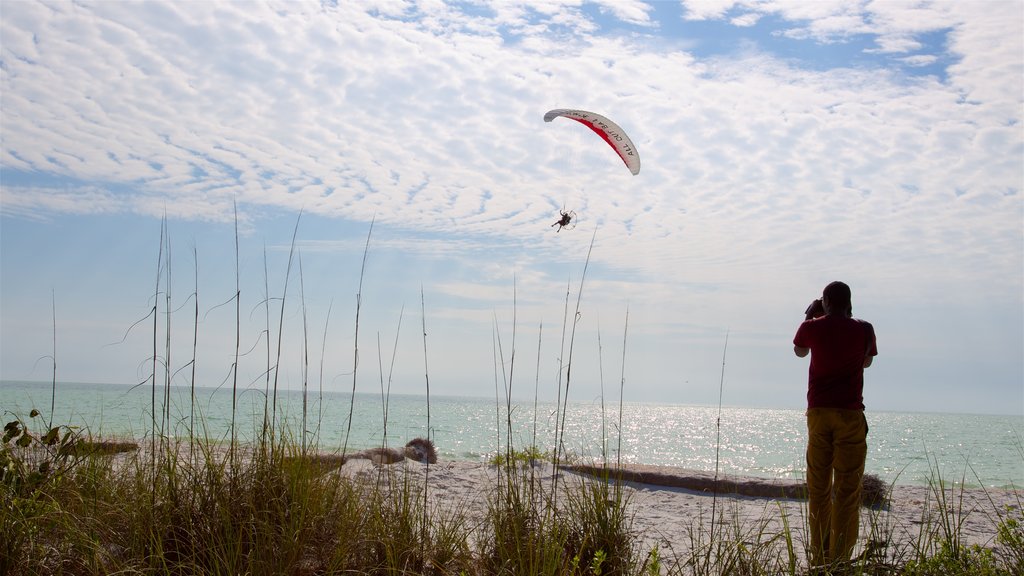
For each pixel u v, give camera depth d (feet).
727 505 22.76
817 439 15.98
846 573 13.00
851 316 16.48
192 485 13.19
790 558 12.39
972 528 18.54
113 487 13.79
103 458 15.20
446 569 13.24
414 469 24.99
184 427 13.97
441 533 14.12
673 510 21.68
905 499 23.32
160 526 12.26
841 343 15.83
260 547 11.86
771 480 26.30
